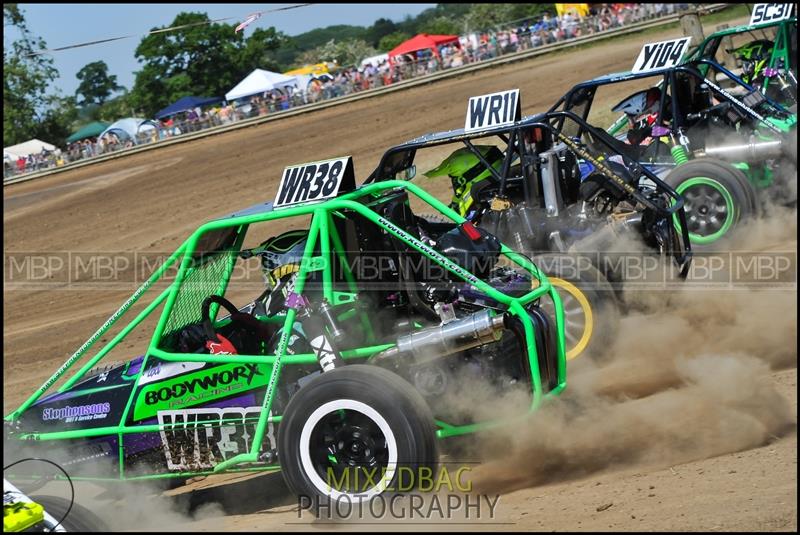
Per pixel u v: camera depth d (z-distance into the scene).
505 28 76.81
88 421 8.62
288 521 7.77
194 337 8.83
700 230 14.90
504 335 8.50
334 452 7.53
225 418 8.33
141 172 51.03
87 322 20.31
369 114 50.16
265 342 8.70
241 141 54.03
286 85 74.06
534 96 40.88
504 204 12.10
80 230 34.53
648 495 7.29
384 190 9.02
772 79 20.06
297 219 24.36
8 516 6.54
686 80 16.41
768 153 15.43
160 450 8.50
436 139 12.57
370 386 7.32
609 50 55.19
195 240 8.34
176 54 129.62
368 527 7.30
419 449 7.27
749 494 6.96
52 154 73.00
